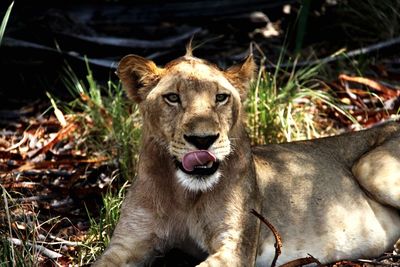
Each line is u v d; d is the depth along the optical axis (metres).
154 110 8.75
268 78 13.62
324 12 17.69
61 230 10.55
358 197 9.98
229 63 15.78
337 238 9.66
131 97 9.23
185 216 9.02
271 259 9.38
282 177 9.72
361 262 9.12
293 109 13.03
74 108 14.21
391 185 9.89
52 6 16.92
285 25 17.64
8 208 9.67
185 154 8.37
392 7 16.41
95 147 12.65
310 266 9.51
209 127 8.32
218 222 8.95
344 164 10.31
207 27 17.45
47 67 15.17
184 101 8.55
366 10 17.22
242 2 17.62
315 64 15.10
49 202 11.25
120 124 12.71
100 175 11.92
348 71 15.07
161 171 8.94
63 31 15.92
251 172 9.21
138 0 17.53
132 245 9.08
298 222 9.54
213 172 8.53
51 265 9.61
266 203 9.49
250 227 9.08
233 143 8.96
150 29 17.19
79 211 11.12
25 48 15.14
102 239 9.92
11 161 12.25
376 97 13.77
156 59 15.84
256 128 12.54
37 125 13.52
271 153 10.01
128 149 11.98
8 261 8.95
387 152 10.15
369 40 16.53
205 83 8.62
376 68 14.96
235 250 8.87
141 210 9.08
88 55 15.76
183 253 9.64
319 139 10.55
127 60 9.15
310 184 9.78
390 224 10.04
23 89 15.05
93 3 17.41
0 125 13.81
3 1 16.48
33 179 11.88
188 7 17.56
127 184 11.43
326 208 9.72
